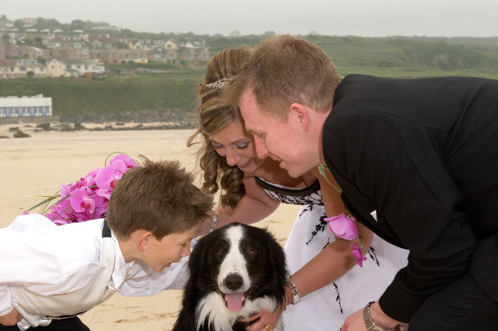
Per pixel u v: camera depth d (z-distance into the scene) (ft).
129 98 164.45
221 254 12.71
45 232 10.77
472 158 8.58
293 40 9.57
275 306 12.96
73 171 49.08
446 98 8.77
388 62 193.57
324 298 14.34
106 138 84.64
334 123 8.68
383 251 14.08
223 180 14.57
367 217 9.75
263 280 12.80
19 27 337.31
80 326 12.98
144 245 11.25
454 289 9.27
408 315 10.02
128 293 13.28
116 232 11.16
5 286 10.89
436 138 8.57
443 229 8.68
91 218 12.73
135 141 78.28
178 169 11.81
